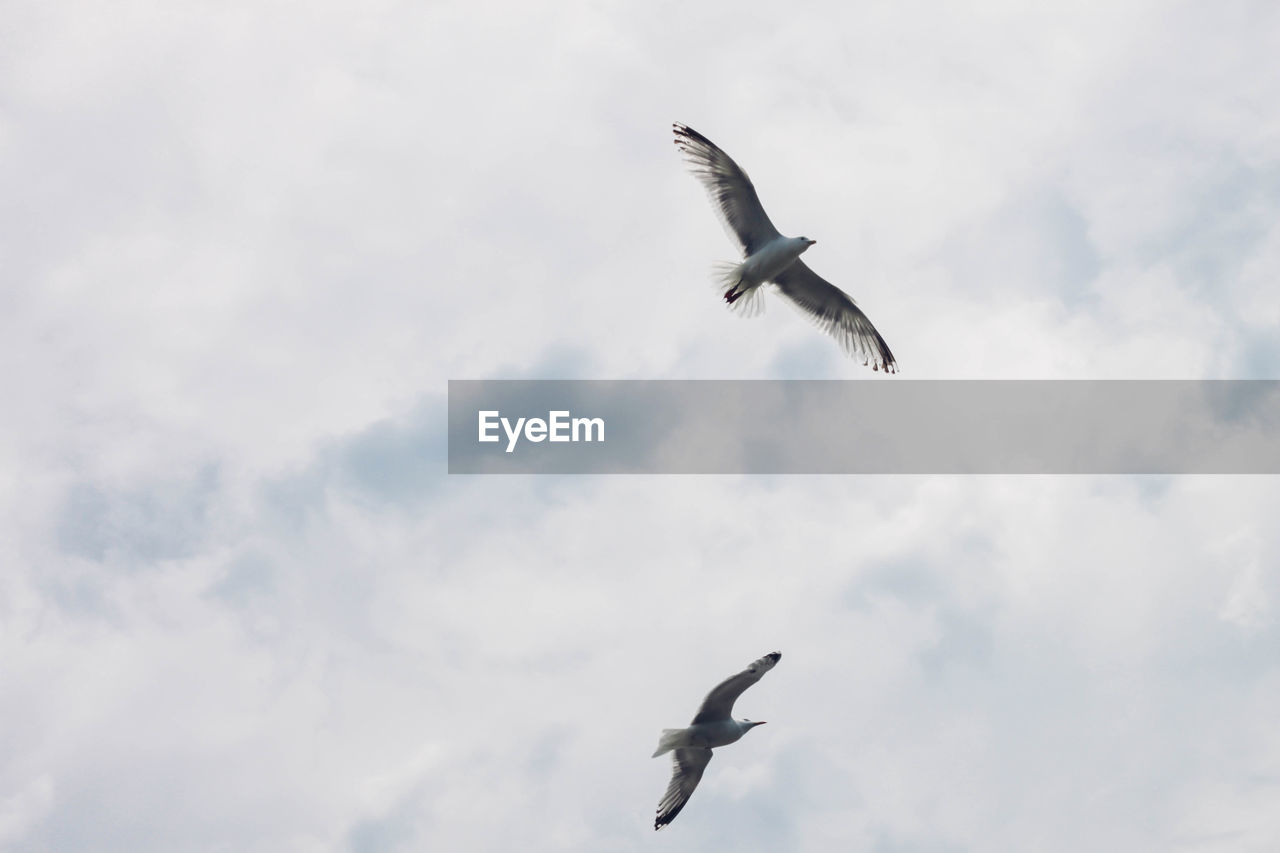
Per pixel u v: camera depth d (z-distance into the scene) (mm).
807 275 28406
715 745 25234
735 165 27344
